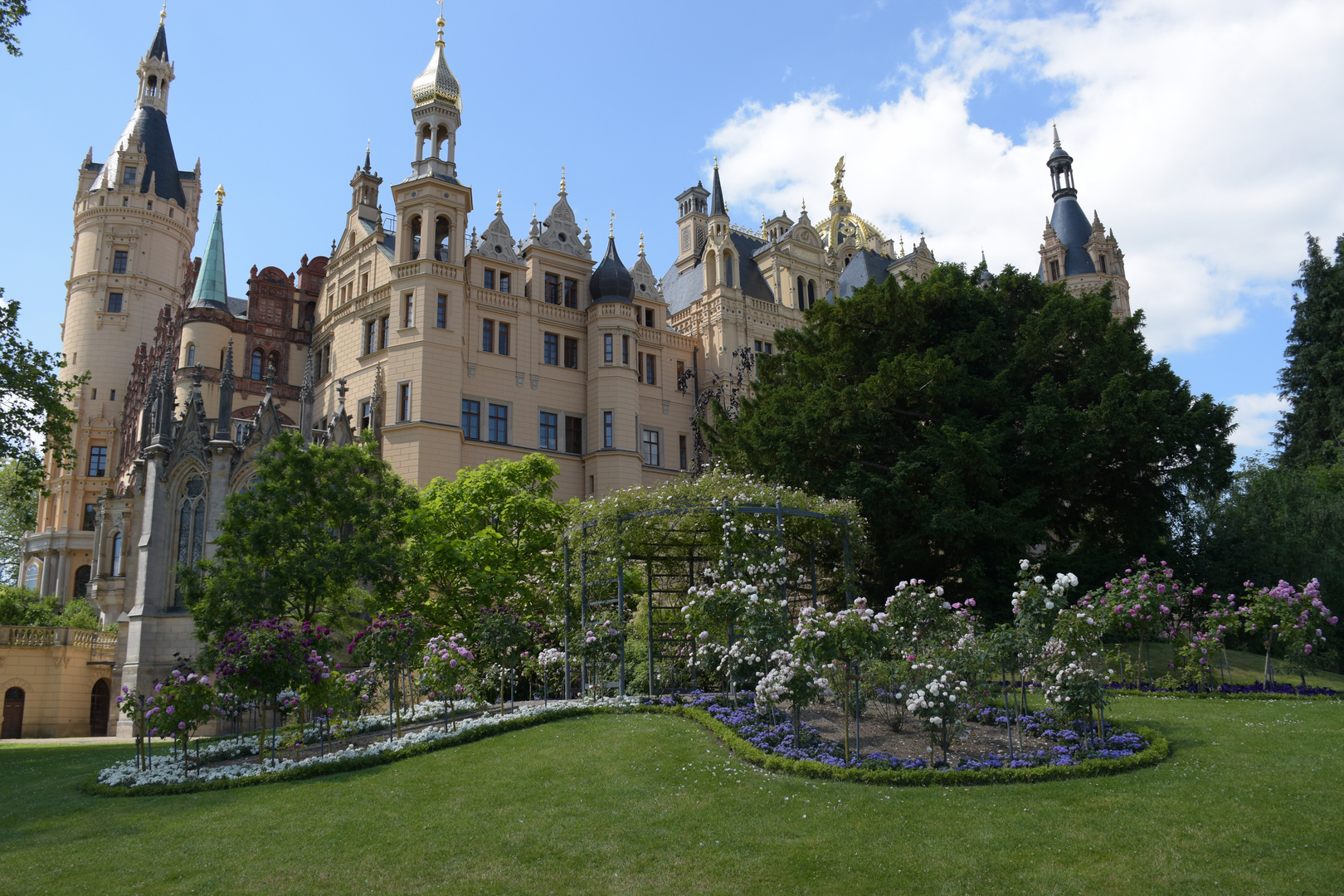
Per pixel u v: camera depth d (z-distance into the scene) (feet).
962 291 112.98
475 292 167.53
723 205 229.04
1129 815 36.73
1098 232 249.55
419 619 71.51
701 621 64.54
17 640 135.54
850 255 256.73
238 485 131.23
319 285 194.39
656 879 32.55
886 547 100.58
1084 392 104.42
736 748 50.19
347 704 65.36
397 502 98.02
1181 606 92.94
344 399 167.02
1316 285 165.07
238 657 56.54
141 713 58.85
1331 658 109.09
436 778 49.44
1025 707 57.06
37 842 41.11
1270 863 31.17
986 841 34.50
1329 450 155.22
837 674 49.21
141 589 125.90
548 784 46.14
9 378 97.25
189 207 273.13
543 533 112.98
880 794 41.22
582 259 187.52
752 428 111.55
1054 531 114.62
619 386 176.86
